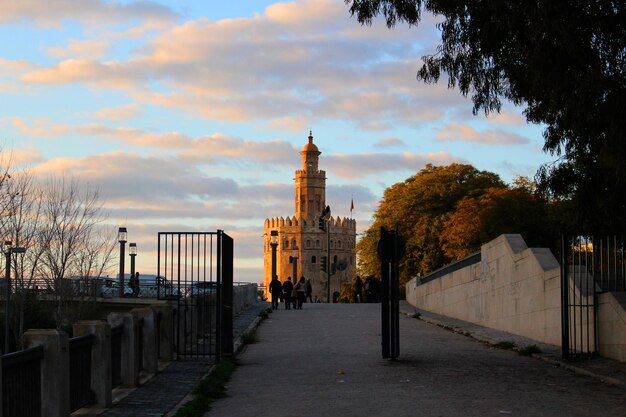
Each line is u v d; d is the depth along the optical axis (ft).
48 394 37.27
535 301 86.48
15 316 150.10
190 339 76.07
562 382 56.85
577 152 61.11
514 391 52.54
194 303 83.25
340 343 88.38
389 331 73.82
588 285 72.95
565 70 54.08
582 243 70.13
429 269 267.80
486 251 105.91
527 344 81.56
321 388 55.01
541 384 55.88
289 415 44.73
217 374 59.41
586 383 56.29
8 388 32.65
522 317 90.74
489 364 68.23
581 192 61.31
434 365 67.62
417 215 275.18
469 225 226.79
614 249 69.05
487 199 228.43
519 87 62.85
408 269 276.41
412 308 151.74
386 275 71.26
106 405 45.55
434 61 64.13
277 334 101.09
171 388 53.31
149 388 53.31
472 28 61.41
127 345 53.78
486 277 106.01
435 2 59.88
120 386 53.47
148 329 60.29
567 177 61.67
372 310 153.48
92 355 45.55
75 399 42.09
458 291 122.21
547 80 55.11
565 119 55.11
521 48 58.08
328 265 274.98
